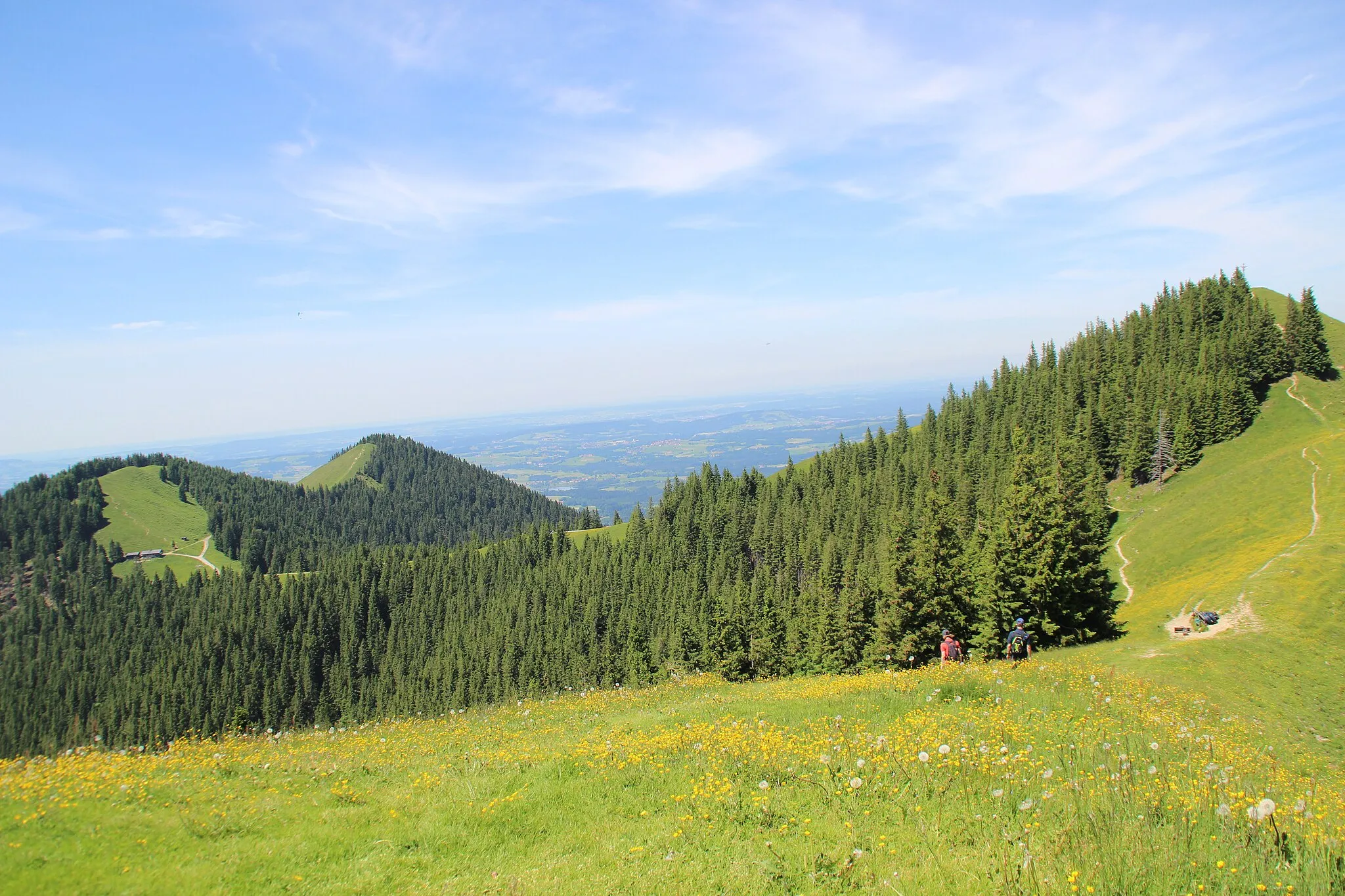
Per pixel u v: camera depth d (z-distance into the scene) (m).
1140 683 23.41
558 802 12.11
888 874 8.44
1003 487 101.00
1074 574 42.34
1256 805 8.92
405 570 192.00
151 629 184.88
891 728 15.13
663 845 9.94
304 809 12.21
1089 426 111.69
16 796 11.73
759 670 71.38
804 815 10.56
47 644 188.25
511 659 135.12
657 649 101.62
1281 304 138.88
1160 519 82.31
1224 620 37.50
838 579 80.31
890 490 134.12
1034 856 8.16
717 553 145.38
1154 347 136.25
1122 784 10.12
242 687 156.25
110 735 149.38
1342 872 7.26
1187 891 7.23
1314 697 26.73
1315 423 94.25
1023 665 23.91
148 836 10.64
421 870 9.62
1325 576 38.31
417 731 23.64
